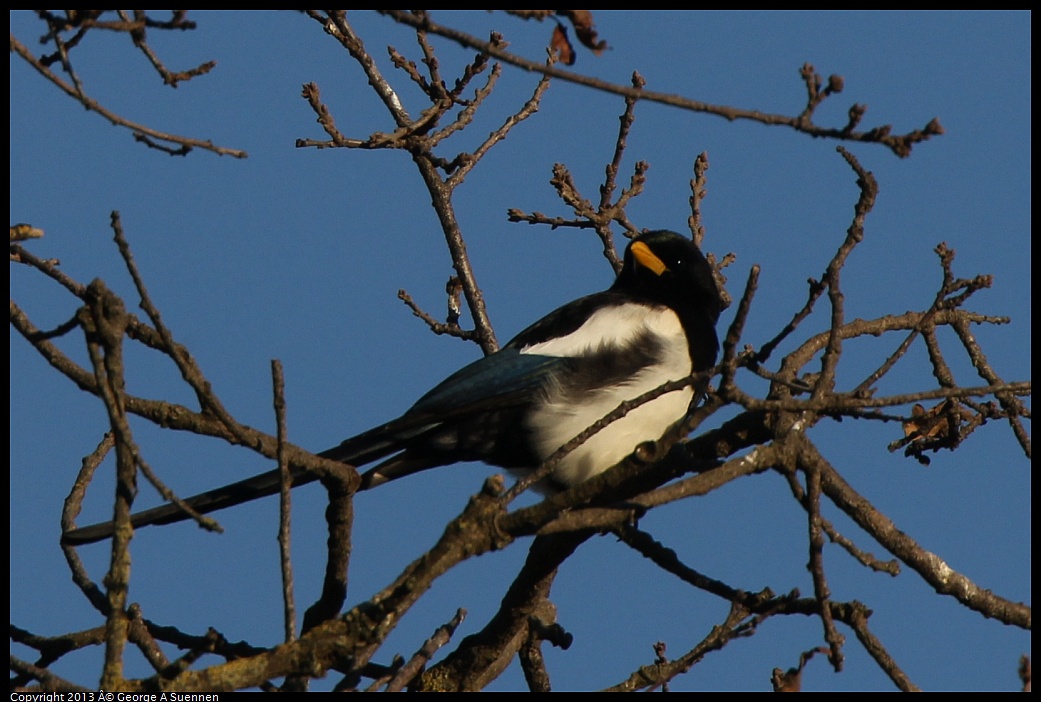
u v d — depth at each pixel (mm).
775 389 11008
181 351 9672
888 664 8891
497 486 8602
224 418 9555
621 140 14859
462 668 10977
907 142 7461
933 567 9938
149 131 8570
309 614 10828
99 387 8195
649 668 9469
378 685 8586
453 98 13969
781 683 8805
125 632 8188
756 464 8945
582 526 8602
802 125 7480
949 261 9383
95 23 8141
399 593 8445
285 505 8391
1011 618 9859
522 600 10641
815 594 8695
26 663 8984
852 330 12047
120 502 8172
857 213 9047
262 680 8328
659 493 8758
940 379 11797
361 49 14633
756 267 8188
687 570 9555
